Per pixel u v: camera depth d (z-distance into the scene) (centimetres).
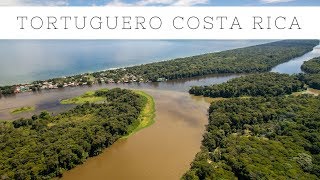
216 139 12662
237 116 14500
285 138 12100
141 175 11050
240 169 9962
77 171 11288
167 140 13488
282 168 9844
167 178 10844
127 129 14188
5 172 10244
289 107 15675
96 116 15188
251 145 11469
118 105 16400
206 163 10269
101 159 12088
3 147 11769
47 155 11131
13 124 14562
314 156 10688
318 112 14750
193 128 14662
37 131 13600
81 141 12081
